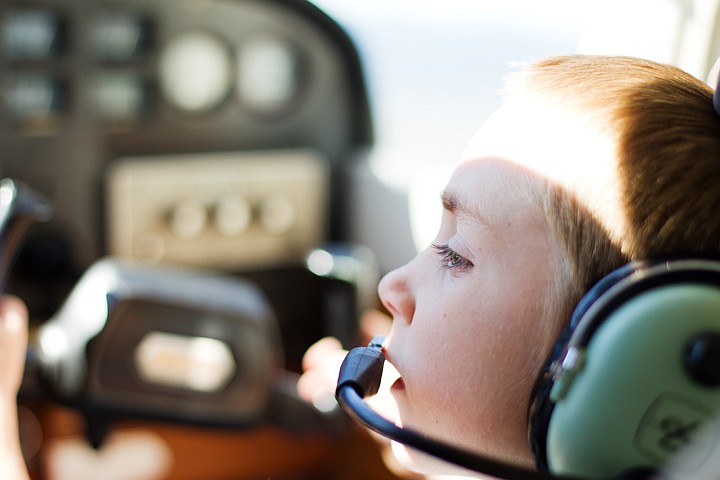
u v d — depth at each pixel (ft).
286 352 13.43
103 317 7.01
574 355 2.38
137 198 12.38
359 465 10.82
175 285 7.52
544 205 2.75
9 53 11.35
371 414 2.53
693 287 2.33
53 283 11.89
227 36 12.71
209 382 7.40
